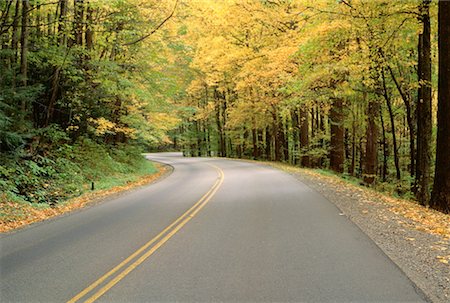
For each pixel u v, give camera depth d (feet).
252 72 77.77
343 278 16.81
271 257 20.11
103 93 67.56
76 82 65.16
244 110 117.29
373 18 43.55
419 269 17.90
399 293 15.15
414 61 52.75
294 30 60.85
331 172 78.89
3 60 53.11
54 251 23.16
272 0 65.00
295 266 18.57
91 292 16.26
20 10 57.06
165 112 94.27
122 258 21.04
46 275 18.65
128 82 67.51
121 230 28.37
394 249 21.22
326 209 33.58
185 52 92.43
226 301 14.80
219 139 192.75
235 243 23.13
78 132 69.77
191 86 155.22
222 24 76.95
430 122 45.52
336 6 45.60
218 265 19.11
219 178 67.87
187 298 15.23
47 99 61.21
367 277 16.90
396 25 45.01
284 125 117.60
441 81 37.14
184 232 26.61
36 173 49.24
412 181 60.34
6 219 33.60
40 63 57.67
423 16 43.11
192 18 73.77
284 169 82.33
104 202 45.42
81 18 60.18
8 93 47.06
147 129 91.09
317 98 67.26
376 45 46.80
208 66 101.40
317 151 92.63
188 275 17.83
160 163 133.39
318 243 22.54
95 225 30.91
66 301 15.46
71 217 35.58
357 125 83.82
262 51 70.28
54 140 58.90
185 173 85.51
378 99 65.57
